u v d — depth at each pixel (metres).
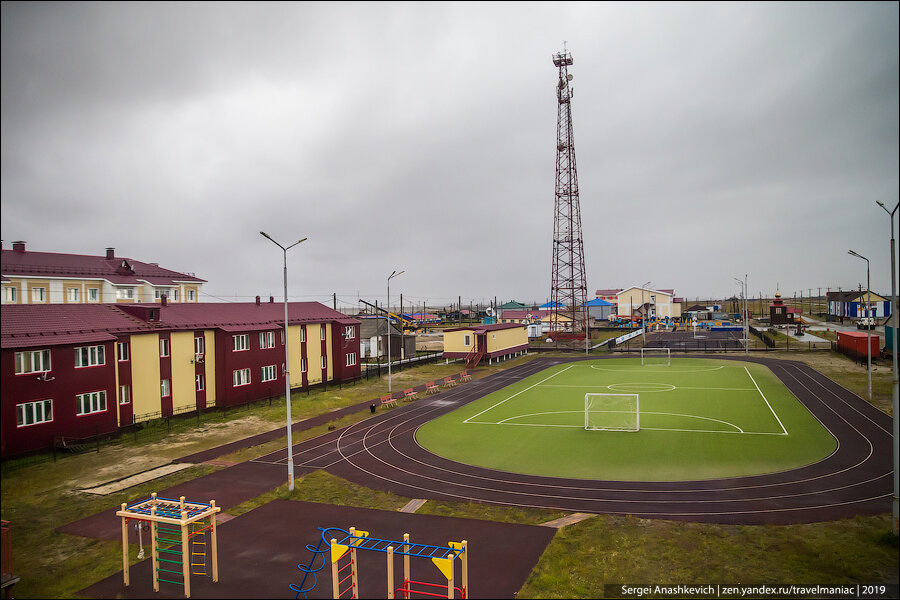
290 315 58.66
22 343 33.66
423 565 19.23
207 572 19.08
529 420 41.53
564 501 24.58
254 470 30.67
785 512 22.50
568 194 101.00
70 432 36.06
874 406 42.72
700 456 30.69
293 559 19.89
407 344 88.12
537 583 17.62
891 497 23.92
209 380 48.41
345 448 35.00
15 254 69.25
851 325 115.31
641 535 20.77
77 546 21.72
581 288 101.25
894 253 21.59
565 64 98.81
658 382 57.31
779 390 50.47
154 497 18.98
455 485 27.30
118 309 44.41
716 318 153.62
